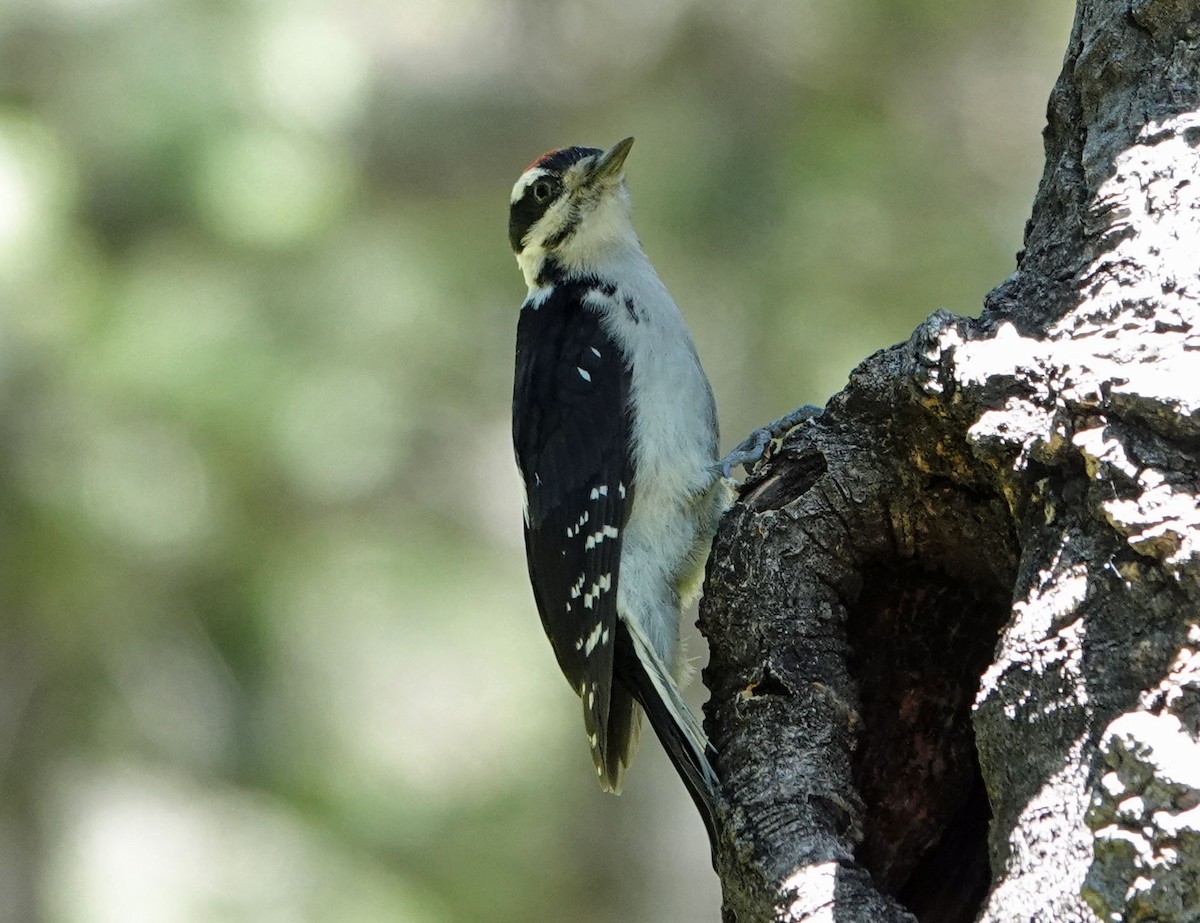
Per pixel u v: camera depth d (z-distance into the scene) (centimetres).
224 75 1260
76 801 1340
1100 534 464
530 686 1454
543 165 865
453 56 1491
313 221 1288
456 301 1442
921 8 1445
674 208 1412
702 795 599
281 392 1281
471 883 1379
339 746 1379
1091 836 427
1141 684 441
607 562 761
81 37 1254
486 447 1499
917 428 580
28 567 1280
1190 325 487
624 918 1473
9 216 1191
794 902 525
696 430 781
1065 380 496
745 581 612
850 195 1422
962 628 616
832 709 585
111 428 1258
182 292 1267
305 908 1307
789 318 1406
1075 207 562
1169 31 565
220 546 1329
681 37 1479
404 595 1413
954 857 601
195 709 1373
